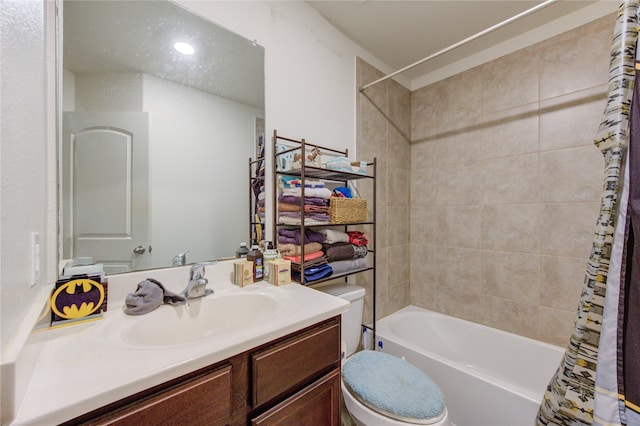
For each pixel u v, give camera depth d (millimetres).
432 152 2176
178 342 869
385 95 2066
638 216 660
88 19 892
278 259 1225
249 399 693
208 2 1146
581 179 1524
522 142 1735
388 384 1062
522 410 1123
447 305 2082
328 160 1557
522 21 1619
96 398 459
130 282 950
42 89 668
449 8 1532
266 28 1339
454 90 2057
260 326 740
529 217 1708
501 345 1735
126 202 962
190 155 1110
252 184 1294
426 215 2213
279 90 1390
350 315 1437
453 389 1350
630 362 661
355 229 1817
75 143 858
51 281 746
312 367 833
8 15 435
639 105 697
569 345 835
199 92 1135
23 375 439
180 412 562
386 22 1651
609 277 713
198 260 1123
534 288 1688
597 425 689
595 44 1478
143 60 1000
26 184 530
